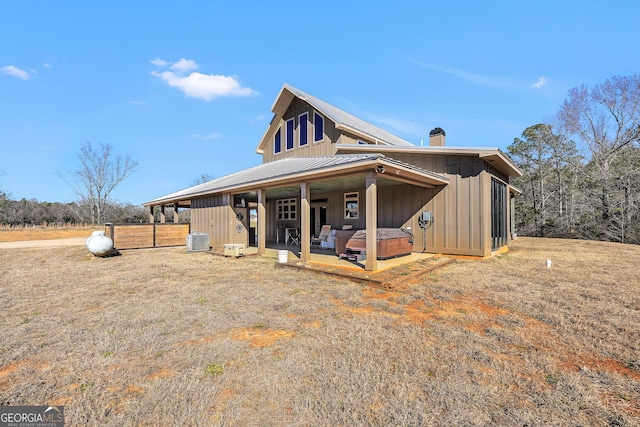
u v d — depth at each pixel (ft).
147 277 21.93
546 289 17.40
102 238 33.01
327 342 10.55
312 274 22.21
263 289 18.02
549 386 7.93
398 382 8.06
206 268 25.53
